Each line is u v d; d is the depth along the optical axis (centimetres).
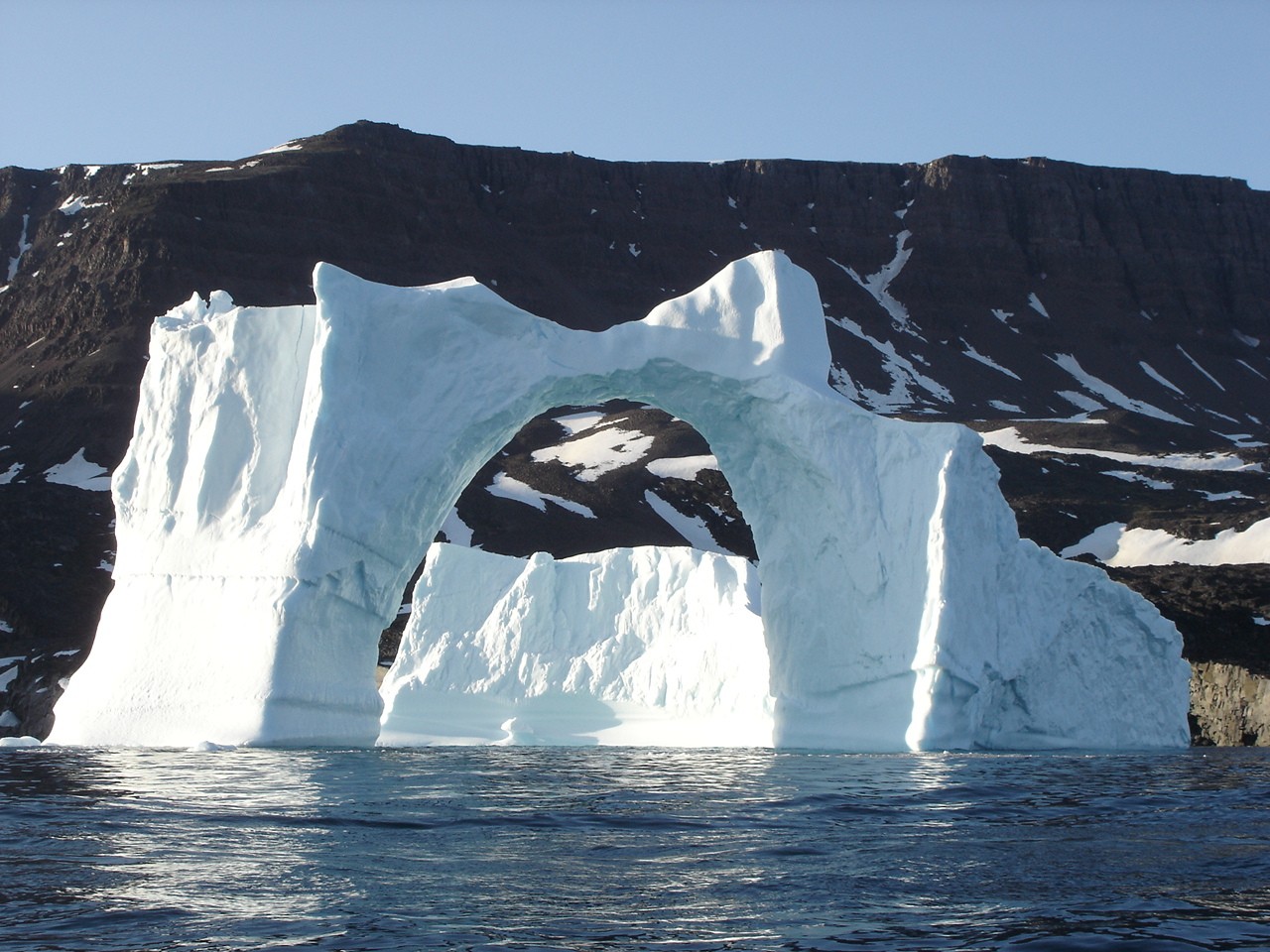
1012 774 3016
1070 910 1628
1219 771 3189
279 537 3259
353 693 3356
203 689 3256
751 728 4431
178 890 1680
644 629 5247
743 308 3816
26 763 2884
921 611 3525
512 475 13225
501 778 2850
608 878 1781
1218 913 1612
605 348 3734
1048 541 11069
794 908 1630
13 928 1502
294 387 3431
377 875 1777
